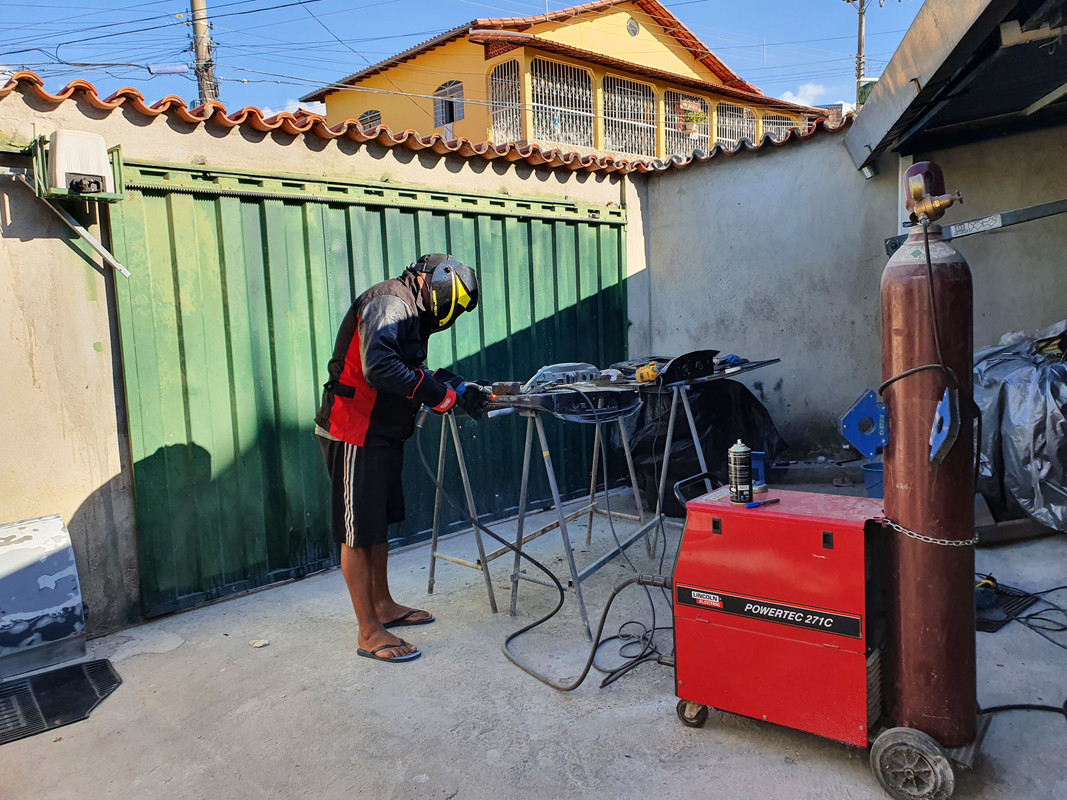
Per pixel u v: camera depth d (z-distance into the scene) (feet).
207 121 12.71
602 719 8.63
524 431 17.76
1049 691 8.57
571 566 10.78
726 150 19.31
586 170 19.02
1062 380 12.57
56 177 10.53
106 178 11.02
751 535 7.46
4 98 10.66
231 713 9.21
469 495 11.87
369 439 10.39
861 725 6.98
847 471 18.30
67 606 10.79
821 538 7.04
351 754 8.21
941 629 6.70
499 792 7.39
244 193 13.12
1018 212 12.05
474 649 10.73
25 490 11.13
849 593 6.90
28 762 8.30
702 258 20.31
